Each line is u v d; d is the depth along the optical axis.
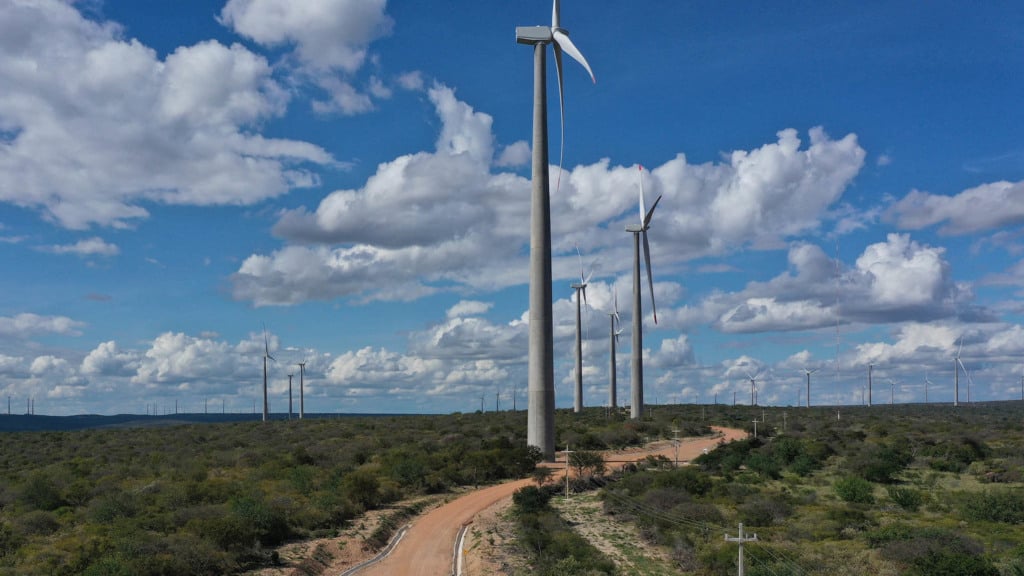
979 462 87.69
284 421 187.38
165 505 56.59
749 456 89.50
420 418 179.50
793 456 91.31
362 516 61.12
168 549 42.97
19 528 49.16
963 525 52.75
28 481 62.62
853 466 80.75
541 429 92.12
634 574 44.06
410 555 51.41
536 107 93.62
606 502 63.47
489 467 82.56
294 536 53.06
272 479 73.31
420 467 77.31
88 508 56.25
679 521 55.44
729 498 64.25
